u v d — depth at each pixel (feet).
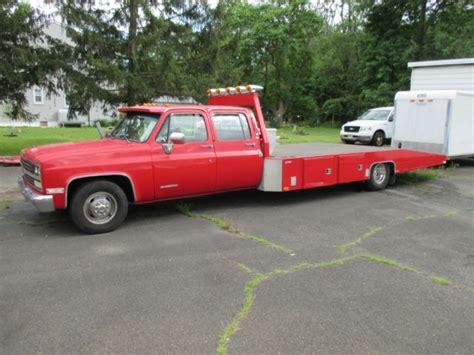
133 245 17.03
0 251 16.16
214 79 47.21
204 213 22.40
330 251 16.63
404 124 38.83
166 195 20.31
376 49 97.35
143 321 11.04
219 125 21.80
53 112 101.81
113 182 18.92
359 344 10.08
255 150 23.03
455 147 36.55
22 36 39.17
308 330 10.68
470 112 37.14
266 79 131.03
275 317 11.32
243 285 13.33
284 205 24.62
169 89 45.11
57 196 17.26
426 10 95.71
